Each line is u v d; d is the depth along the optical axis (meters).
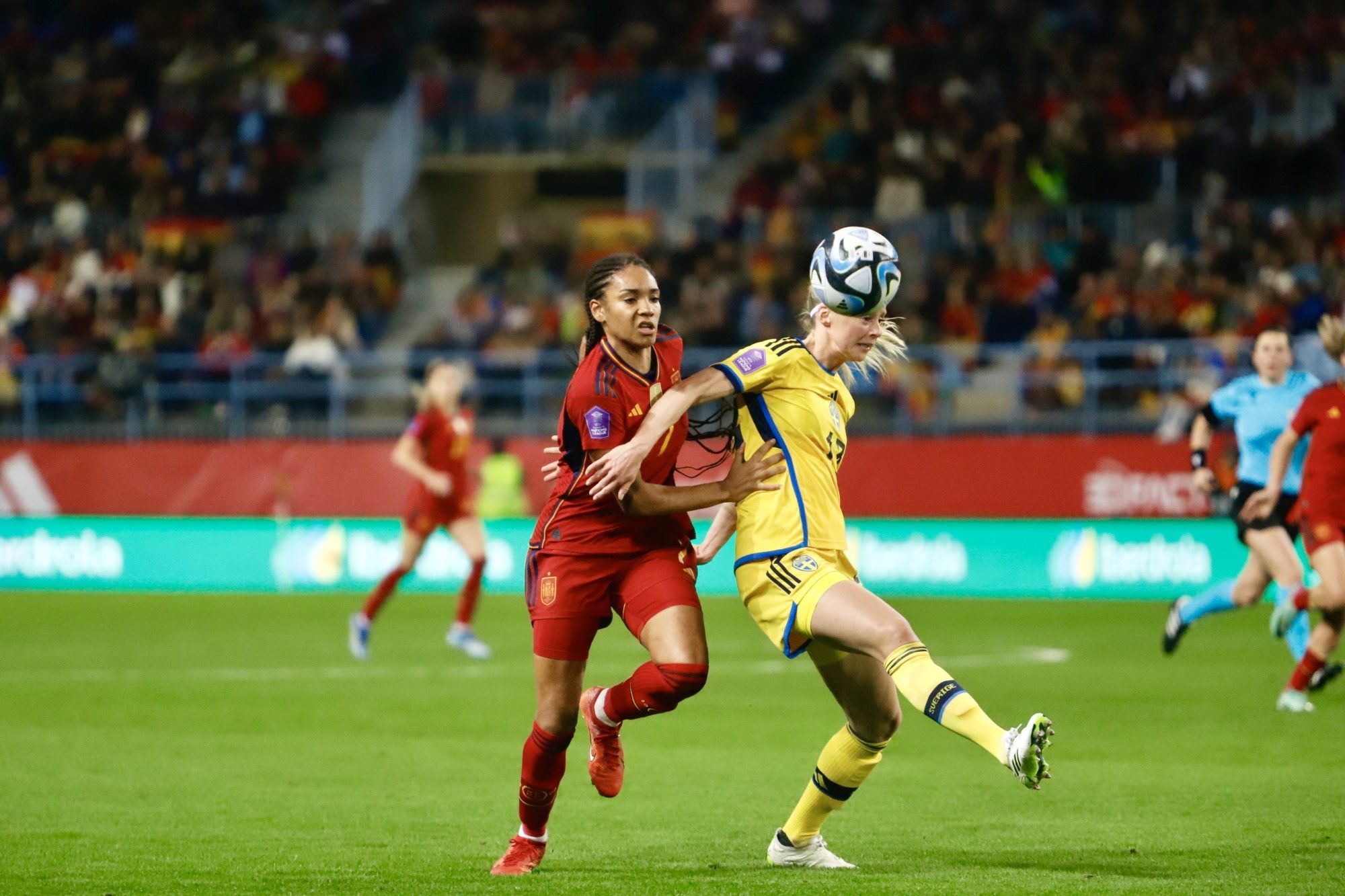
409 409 89.81
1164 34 106.94
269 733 36.88
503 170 113.44
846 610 20.22
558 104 109.69
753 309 89.12
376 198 107.69
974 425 77.75
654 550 21.66
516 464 78.00
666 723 38.59
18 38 117.44
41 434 84.56
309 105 113.00
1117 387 76.94
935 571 74.44
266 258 99.69
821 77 115.62
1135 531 72.31
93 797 28.59
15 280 97.88
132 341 92.69
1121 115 102.06
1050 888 20.47
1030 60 106.25
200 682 46.81
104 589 80.88
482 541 52.75
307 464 80.69
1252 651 53.56
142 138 109.88
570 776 31.23
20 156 110.38
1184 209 93.31
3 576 82.31
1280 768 31.30
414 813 27.05
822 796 21.97
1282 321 81.31
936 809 27.47
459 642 52.69
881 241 21.61
